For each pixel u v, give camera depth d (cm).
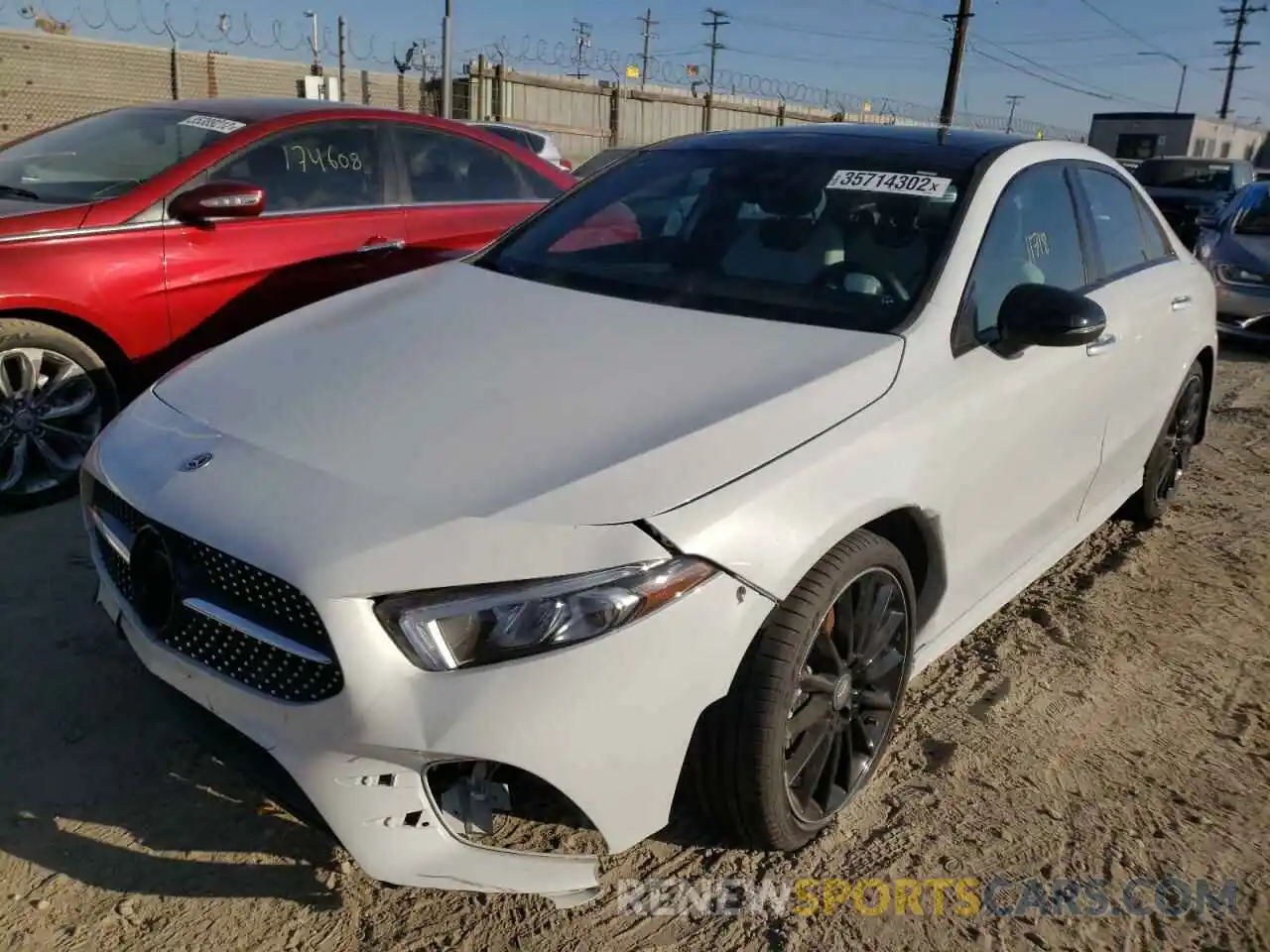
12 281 394
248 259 462
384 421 232
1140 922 241
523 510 201
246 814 259
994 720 318
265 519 205
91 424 431
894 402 256
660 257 323
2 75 1625
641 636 199
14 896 229
